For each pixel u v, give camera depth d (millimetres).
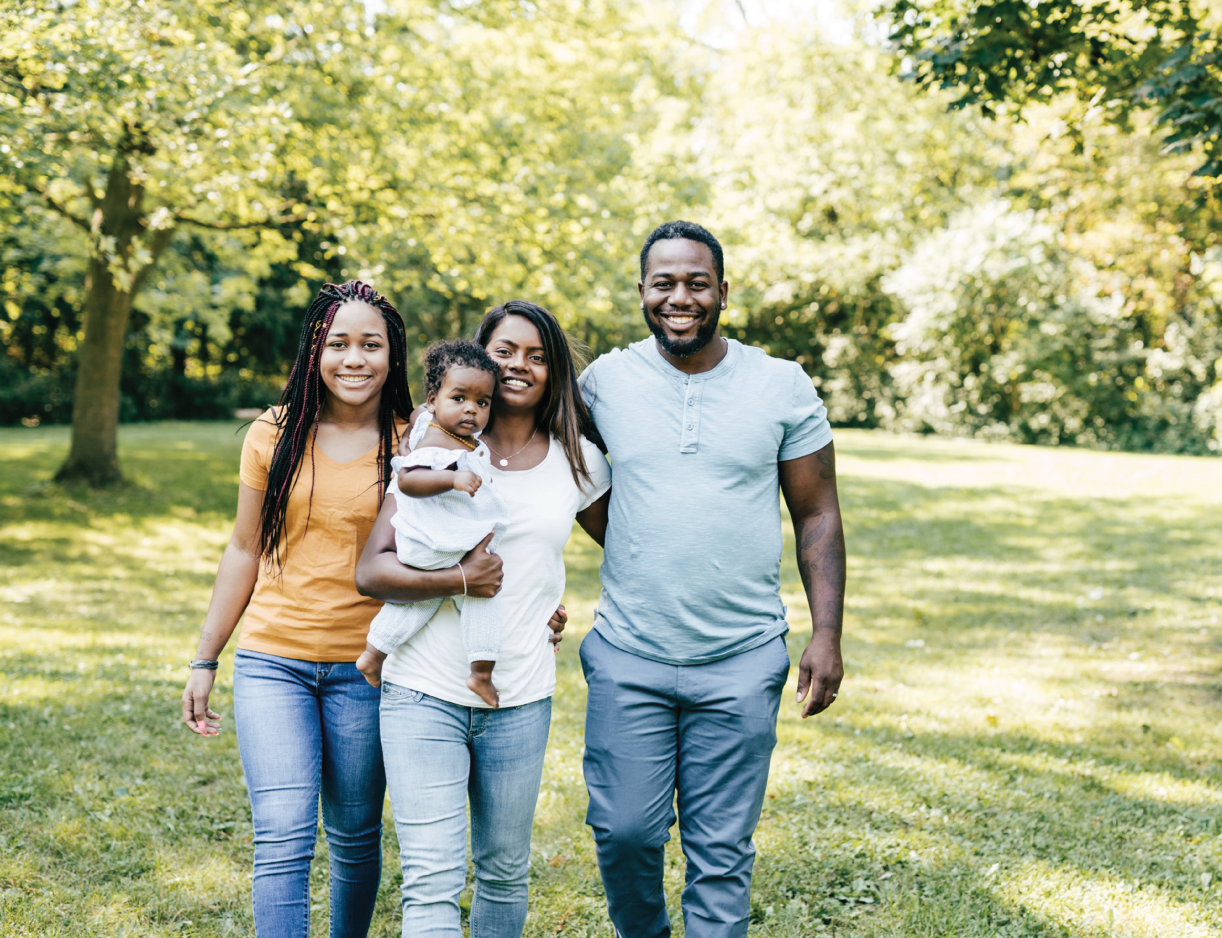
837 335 31281
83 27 7570
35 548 10312
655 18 18375
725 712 2439
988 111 5840
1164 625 7516
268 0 9859
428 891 2184
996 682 6035
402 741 2266
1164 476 17500
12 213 10867
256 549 2533
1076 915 3152
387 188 11039
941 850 3607
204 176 9352
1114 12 5539
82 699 5184
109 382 13852
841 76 26031
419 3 11062
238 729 2373
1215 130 5176
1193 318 24000
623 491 2537
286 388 2500
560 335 2455
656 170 12672
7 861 3371
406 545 2225
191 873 3363
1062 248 25500
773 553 2533
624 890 2553
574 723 5109
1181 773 4477
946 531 12312
